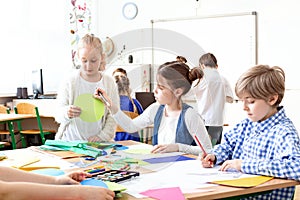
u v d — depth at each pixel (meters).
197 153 2.01
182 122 2.07
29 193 1.14
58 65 6.34
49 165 1.79
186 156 1.94
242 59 5.54
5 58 5.89
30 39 6.10
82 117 2.23
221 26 5.68
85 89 2.31
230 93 4.12
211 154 1.81
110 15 6.52
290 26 5.21
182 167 1.72
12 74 5.96
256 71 1.66
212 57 3.10
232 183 1.45
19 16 6.01
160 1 6.15
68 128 2.38
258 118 1.68
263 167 1.55
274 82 1.63
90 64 2.28
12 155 2.05
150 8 6.23
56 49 6.32
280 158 1.57
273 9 5.32
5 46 5.89
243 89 1.67
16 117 4.66
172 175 1.58
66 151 2.13
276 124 1.69
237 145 1.85
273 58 5.34
